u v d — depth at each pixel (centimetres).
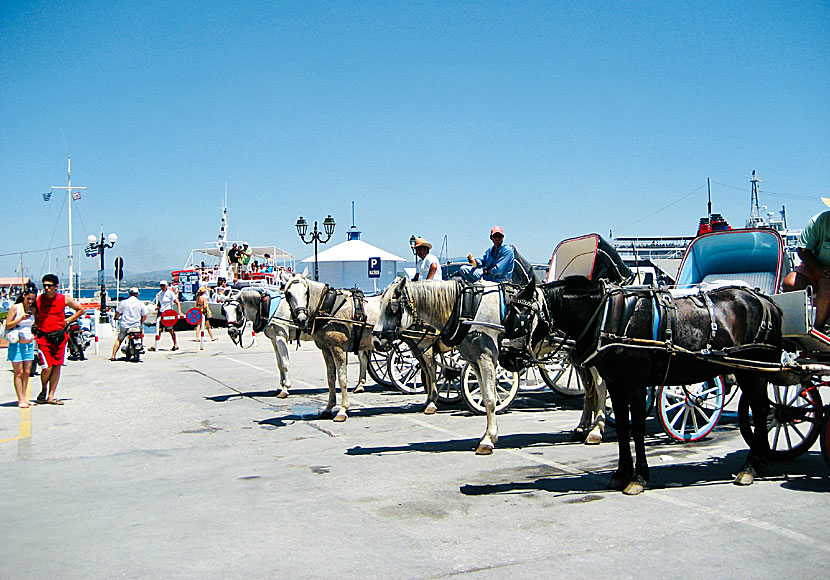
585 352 661
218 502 624
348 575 448
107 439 927
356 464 768
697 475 687
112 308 3594
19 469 764
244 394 1348
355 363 1986
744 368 653
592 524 542
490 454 800
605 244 1025
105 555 490
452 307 807
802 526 529
